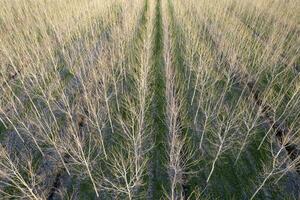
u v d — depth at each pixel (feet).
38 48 66.44
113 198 39.29
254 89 62.49
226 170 43.80
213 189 40.98
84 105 51.83
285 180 42.09
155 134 49.62
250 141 48.47
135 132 49.06
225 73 61.36
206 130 50.52
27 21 82.12
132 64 69.41
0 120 52.24
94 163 43.65
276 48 75.15
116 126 51.39
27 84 57.67
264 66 67.15
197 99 58.75
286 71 65.67
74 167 43.57
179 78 64.64
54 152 45.70
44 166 43.80
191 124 52.39
